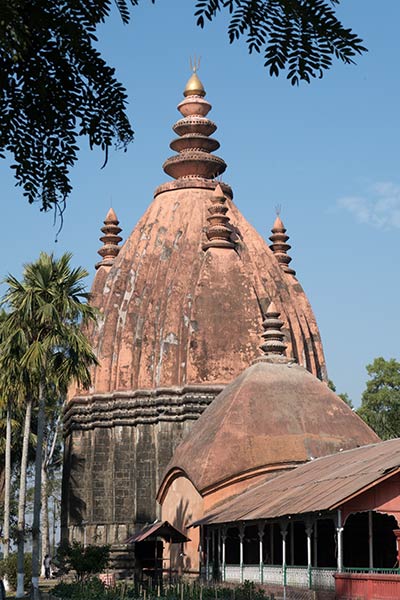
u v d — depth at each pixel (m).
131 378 51.16
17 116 5.49
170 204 55.38
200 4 4.64
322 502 22.44
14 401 40.06
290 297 54.78
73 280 35.34
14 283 34.97
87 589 28.86
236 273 50.75
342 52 4.73
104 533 49.94
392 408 63.69
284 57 4.76
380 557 28.64
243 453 35.78
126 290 53.72
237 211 56.78
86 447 52.09
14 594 39.59
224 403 38.69
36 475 34.44
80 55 5.32
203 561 35.09
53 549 83.69
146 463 49.28
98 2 5.10
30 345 34.75
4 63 5.32
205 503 35.28
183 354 49.59
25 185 5.59
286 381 38.47
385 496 21.97
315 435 36.34
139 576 34.59
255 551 33.84
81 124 5.51
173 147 57.78
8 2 4.75
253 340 49.38
